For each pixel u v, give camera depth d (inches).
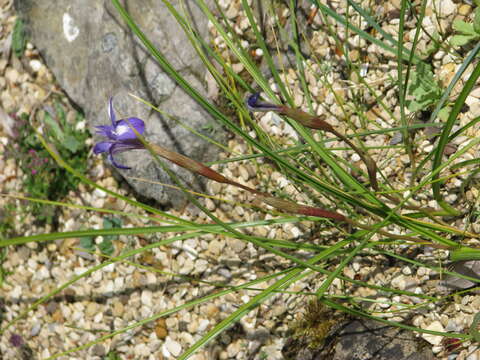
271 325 19.6
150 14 21.9
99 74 22.6
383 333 17.0
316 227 19.3
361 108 18.9
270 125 20.2
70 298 23.7
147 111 21.5
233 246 20.6
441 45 17.2
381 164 18.1
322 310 18.5
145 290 22.0
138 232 14.2
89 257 23.5
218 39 21.3
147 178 21.6
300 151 18.4
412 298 17.0
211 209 21.2
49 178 25.1
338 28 19.4
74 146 24.4
